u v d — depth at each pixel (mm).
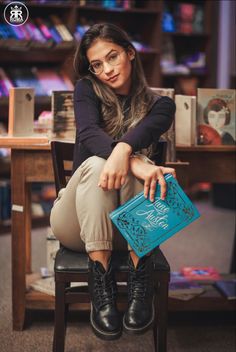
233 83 6133
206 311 2938
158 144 2178
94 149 1964
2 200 4605
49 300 2648
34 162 2521
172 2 5969
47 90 5039
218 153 2686
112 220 1863
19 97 2604
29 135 2680
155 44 5641
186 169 2502
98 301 1920
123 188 1914
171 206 1895
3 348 2424
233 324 2783
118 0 5387
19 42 4770
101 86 2154
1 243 4234
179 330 2684
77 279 1994
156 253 2100
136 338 2568
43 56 5062
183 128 2641
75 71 2236
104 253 1918
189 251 4121
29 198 2975
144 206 1879
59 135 2584
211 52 6000
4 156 4934
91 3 5227
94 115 2088
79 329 2652
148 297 1949
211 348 2488
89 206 1887
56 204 2070
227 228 4859
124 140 1931
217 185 5672
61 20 5250
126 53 2145
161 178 1871
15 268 2590
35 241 4316
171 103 2184
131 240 1870
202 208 5672
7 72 5020
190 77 6023
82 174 1922
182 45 6203
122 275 1989
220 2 5980
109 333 1882
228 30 6062
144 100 2164
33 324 2699
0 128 4965
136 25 5828
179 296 2711
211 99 2684
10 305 2934
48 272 2941
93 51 2107
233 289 2812
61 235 2084
